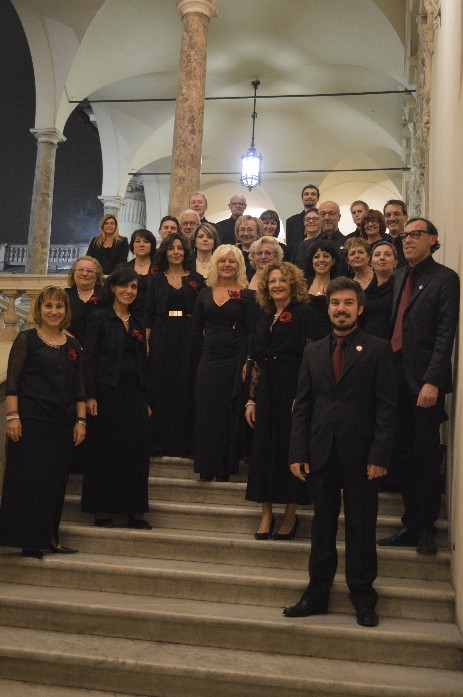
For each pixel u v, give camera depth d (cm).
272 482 491
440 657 386
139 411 536
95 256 807
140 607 429
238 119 1975
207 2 1114
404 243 490
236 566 481
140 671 386
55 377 497
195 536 494
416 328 476
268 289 518
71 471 593
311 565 427
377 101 1795
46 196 1542
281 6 1530
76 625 432
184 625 417
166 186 2264
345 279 438
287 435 496
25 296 1238
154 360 615
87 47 1557
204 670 378
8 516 481
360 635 393
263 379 506
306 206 920
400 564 458
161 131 1923
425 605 424
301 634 400
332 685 363
